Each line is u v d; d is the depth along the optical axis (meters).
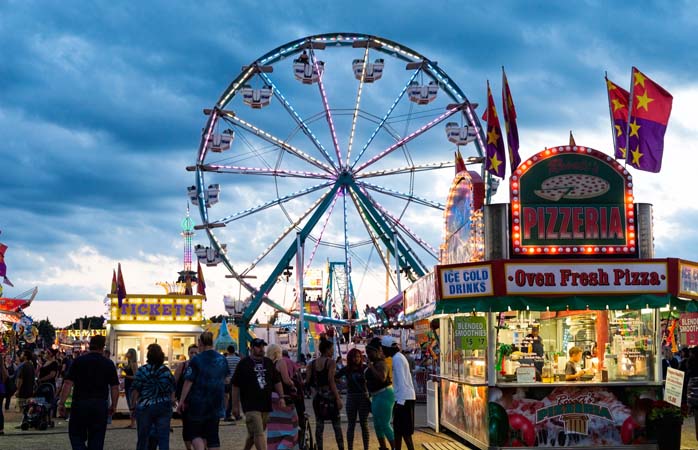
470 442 14.12
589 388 13.13
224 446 14.92
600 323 13.73
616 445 13.04
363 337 40.59
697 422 15.12
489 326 13.16
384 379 12.90
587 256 13.48
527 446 12.96
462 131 41.47
